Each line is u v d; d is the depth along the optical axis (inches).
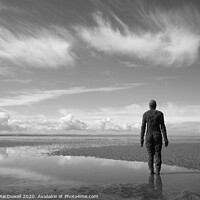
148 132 351.3
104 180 283.9
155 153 340.2
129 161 461.1
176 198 210.5
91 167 384.2
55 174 321.4
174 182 273.1
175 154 573.0
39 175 315.0
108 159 491.5
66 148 802.8
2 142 1293.1
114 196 217.8
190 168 377.7
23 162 446.0
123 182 272.4
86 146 906.1
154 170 363.9
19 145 1009.5
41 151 690.2
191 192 228.2
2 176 307.1
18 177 301.6
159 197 214.4
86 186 253.0
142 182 273.1
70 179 289.1
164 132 349.1
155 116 350.6
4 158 510.3
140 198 211.5
